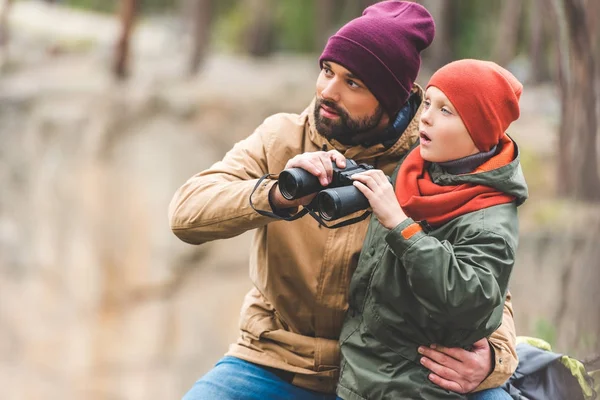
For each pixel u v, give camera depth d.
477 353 3.47
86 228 17.69
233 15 26.45
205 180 3.64
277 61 23.36
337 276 3.65
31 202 17.94
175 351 17.34
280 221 3.70
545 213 10.43
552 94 17.22
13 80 18.94
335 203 3.15
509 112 3.37
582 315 6.18
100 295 17.58
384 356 3.45
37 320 17.73
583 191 10.37
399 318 3.38
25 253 17.92
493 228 3.24
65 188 17.83
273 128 3.83
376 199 3.20
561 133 10.16
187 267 17.73
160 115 18.08
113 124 17.95
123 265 17.64
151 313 17.44
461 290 3.10
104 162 17.83
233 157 3.81
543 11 9.49
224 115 18.08
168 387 17.14
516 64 20.28
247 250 17.95
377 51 3.56
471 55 22.31
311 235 3.68
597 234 6.52
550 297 9.30
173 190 17.80
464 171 3.38
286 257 3.71
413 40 3.65
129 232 17.77
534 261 9.79
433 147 3.38
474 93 3.31
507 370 3.54
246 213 3.44
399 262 3.34
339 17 25.67
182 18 22.81
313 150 3.76
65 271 17.77
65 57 20.14
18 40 20.45
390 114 3.67
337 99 3.62
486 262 3.19
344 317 3.68
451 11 21.38
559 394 3.95
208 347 17.31
